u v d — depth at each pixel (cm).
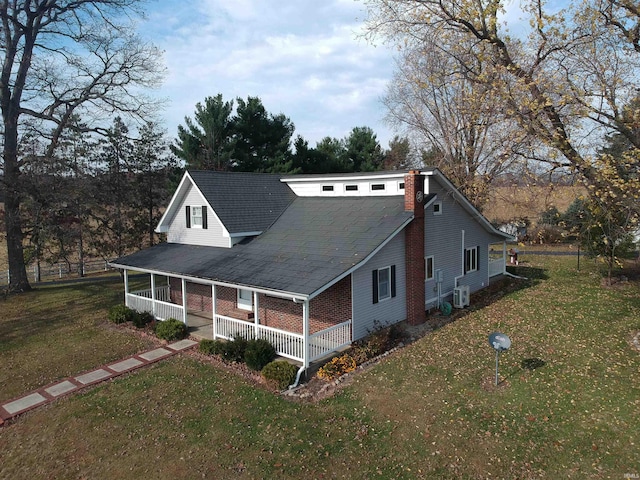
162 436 1018
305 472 869
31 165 2256
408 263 1744
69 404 1198
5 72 2478
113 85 2753
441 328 1725
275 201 2150
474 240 2280
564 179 1406
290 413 1098
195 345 1616
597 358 1363
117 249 3120
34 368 1460
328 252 1548
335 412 1095
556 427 995
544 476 833
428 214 1884
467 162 3123
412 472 857
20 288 2605
